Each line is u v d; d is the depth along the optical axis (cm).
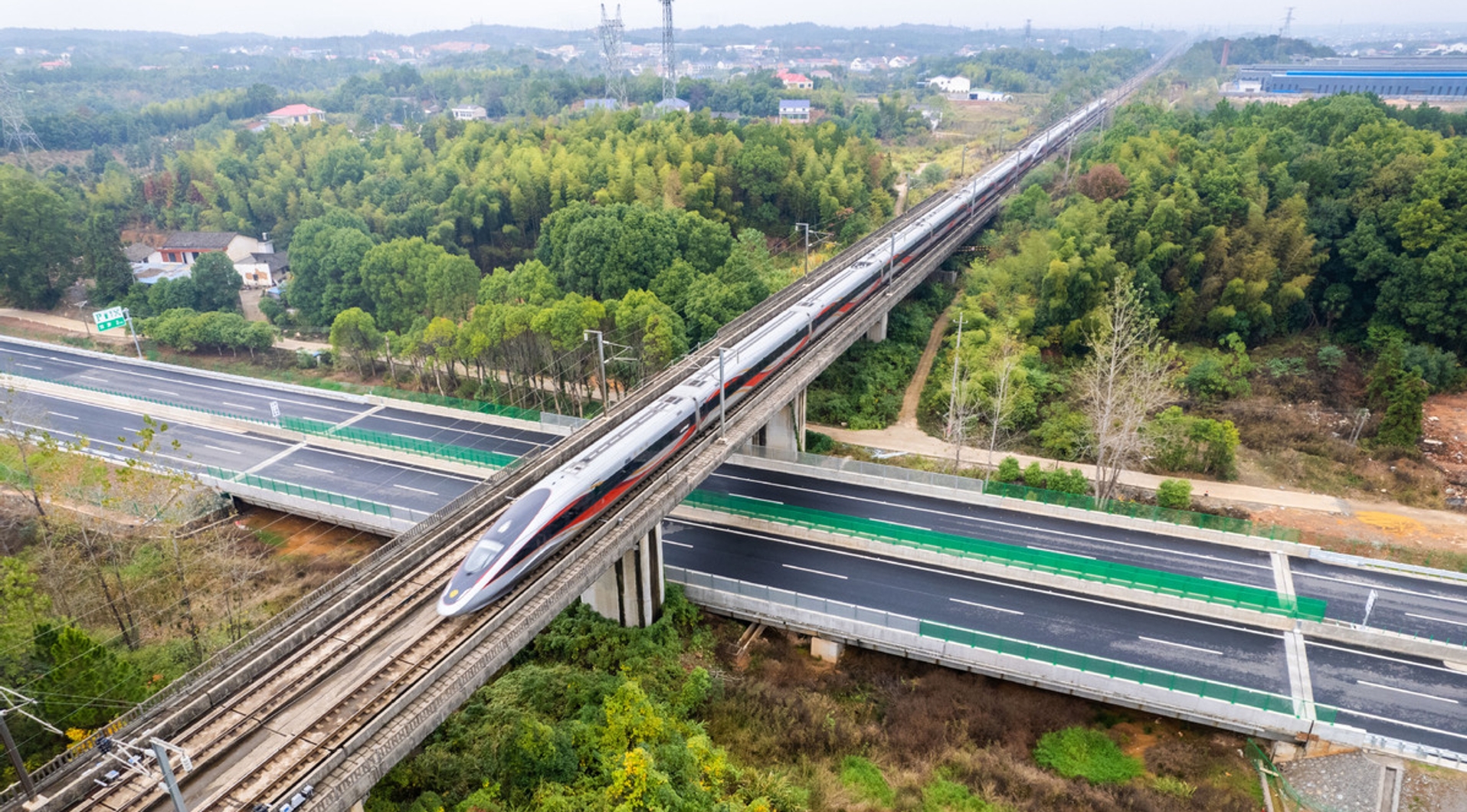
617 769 3734
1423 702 4794
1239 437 8081
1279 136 11662
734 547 6419
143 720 3541
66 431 8706
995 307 9925
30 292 12556
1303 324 10150
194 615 5856
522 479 5428
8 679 4403
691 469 5622
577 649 5328
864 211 13650
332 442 8406
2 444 7494
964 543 6091
